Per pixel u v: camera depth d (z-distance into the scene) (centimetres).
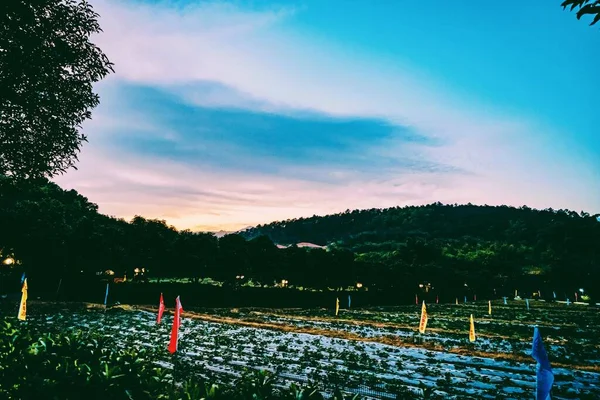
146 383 840
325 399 1344
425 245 13575
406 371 1802
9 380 841
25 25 1158
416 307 7044
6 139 1316
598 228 18750
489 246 18838
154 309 4297
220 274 5978
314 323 3828
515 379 1716
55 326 2645
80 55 1316
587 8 478
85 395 791
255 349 2195
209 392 730
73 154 1492
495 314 5756
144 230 6178
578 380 1744
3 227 4259
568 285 11169
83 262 4791
